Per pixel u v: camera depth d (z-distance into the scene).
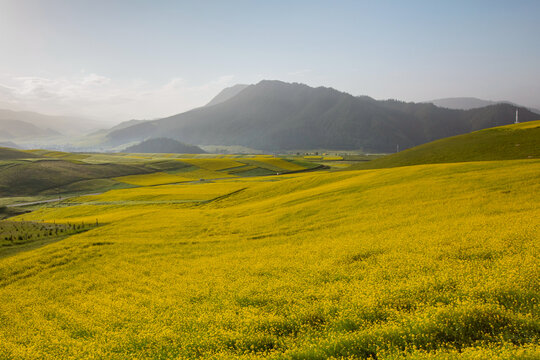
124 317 14.96
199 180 133.00
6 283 24.05
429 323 8.92
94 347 11.83
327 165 194.00
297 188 63.47
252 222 39.09
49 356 11.86
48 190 119.88
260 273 19.20
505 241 16.47
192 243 32.56
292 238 29.06
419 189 38.94
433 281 12.20
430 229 22.67
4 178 124.44
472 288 10.83
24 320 16.70
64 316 16.48
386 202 36.31
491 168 44.78
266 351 9.37
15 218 79.25
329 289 14.02
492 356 6.83
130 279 22.38
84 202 87.19
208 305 14.82
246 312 12.85
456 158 70.06
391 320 9.98
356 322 10.23
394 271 14.97
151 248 31.52
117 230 40.97
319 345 9.05
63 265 27.28
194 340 10.98
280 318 11.78
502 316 8.77
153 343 11.56
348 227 29.19
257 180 116.12
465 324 8.76
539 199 27.06
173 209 61.09
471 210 26.73
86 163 162.50
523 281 10.76
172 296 17.47
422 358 7.13
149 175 148.00
